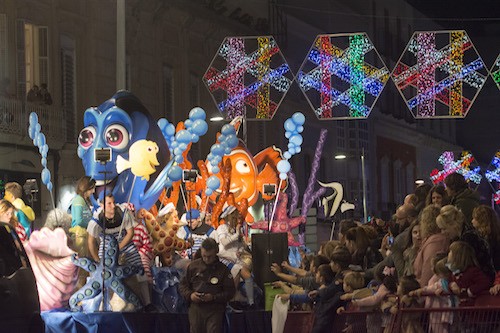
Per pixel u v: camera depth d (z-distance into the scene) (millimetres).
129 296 17969
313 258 17594
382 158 78375
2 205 17781
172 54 47250
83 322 17156
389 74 38188
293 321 16531
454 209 13367
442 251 13609
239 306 20766
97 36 40812
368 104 75000
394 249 15328
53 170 37781
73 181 38625
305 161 62188
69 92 39219
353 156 70938
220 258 20641
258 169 29484
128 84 43250
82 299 17859
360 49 37531
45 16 37625
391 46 81125
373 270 15836
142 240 18422
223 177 23281
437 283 12742
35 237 17734
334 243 17609
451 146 99062
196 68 49594
